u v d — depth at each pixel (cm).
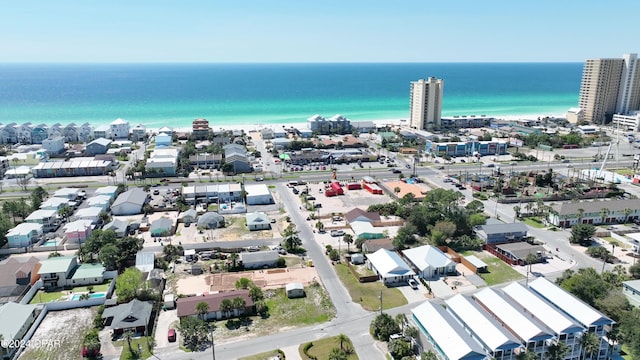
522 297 8781
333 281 10488
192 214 14062
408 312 9181
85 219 13500
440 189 14912
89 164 19538
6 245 12150
